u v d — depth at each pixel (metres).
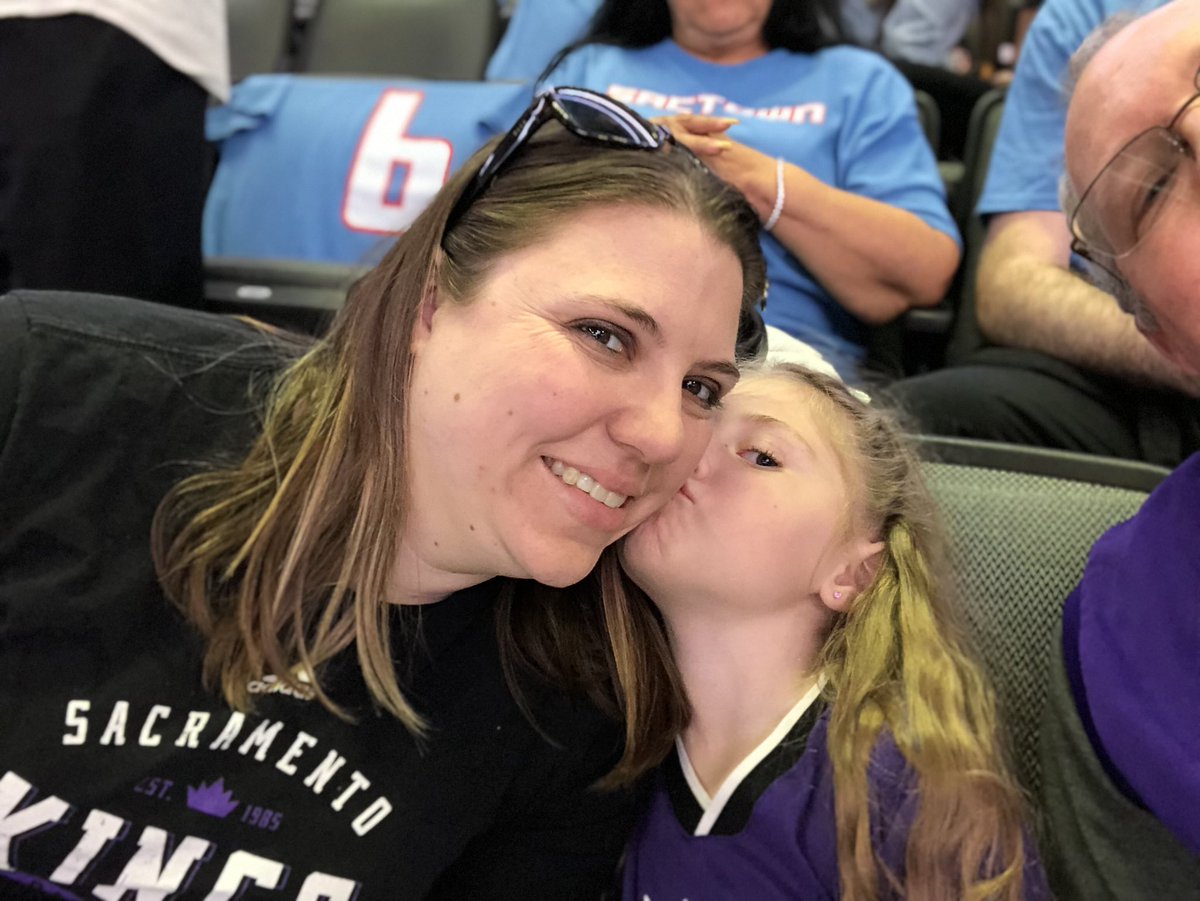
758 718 0.83
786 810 0.76
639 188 0.63
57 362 0.74
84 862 0.68
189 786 0.69
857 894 0.73
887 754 0.76
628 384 0.60
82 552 0.72
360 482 0.70
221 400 0.80
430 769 0.73
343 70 2.05
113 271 1.31
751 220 0.73
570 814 0.80
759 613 0.83
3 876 0.70
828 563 0.85
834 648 0.84
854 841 0.73
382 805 0.71
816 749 0.78
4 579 0.71
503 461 0.61
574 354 0.59
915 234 1.35
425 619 0.76
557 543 0.63
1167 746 0.66
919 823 0.73
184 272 1.39
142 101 1.30
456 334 0.64
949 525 0.91
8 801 0.66
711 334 0.63
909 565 0.85
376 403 0.68
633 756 0.80
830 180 1.46
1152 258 0.80
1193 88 0.75
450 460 0.63
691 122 1.18
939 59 2.18
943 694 0.78
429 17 1.98
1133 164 0.79
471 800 0.74
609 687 0.82
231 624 0.72
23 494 0.71
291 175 1.62
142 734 0.69
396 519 0.69
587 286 0.60
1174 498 0.74
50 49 1.22
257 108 1.67
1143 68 0.78
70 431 0.73
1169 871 0.69
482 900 0.79
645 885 0.83
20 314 0.76
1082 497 0.90
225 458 0.77
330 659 0.73
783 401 0.86
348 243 1.57
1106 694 0.71
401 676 0.75
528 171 0.66
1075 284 1.22
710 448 0.82
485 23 1.95
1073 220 0.91
